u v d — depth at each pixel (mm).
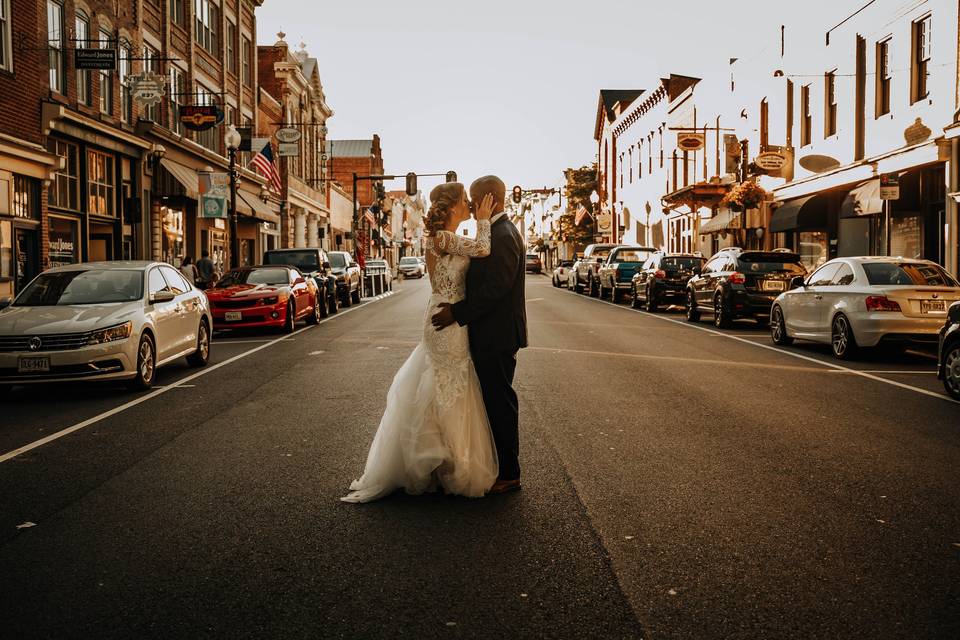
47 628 3717
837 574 4305
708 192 35906
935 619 3754
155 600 4023
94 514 5445
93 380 10195
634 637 3588
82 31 24328
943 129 20562
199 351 13266
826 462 6723
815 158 28047
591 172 78688
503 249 5555
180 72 33031
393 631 3660
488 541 4828
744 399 9766
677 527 5082
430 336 5656
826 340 14273
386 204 103562
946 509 5449
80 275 11734
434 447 5609
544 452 7066
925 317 12891
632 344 16031
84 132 23609
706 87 41000
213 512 5457
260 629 3693
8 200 19875
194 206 32656
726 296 19656
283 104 52156
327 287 25000
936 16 21078
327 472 6465
